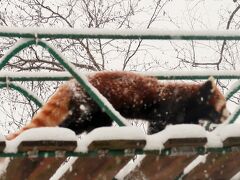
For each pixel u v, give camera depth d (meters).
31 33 3.86
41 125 4.59
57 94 4.82
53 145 3.14
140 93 5.30
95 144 3.22
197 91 5.65
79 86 4.86
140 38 4.16
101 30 4.07
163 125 5.47
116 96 5.17
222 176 4.13
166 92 5.50
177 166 3.77
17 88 4.86
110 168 3.62
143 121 5.49
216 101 5.62
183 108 5.57
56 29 3.93
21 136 3.13
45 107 4.72
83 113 4.83
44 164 3.44
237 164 3.88
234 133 3.37
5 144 3.08
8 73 4.82
